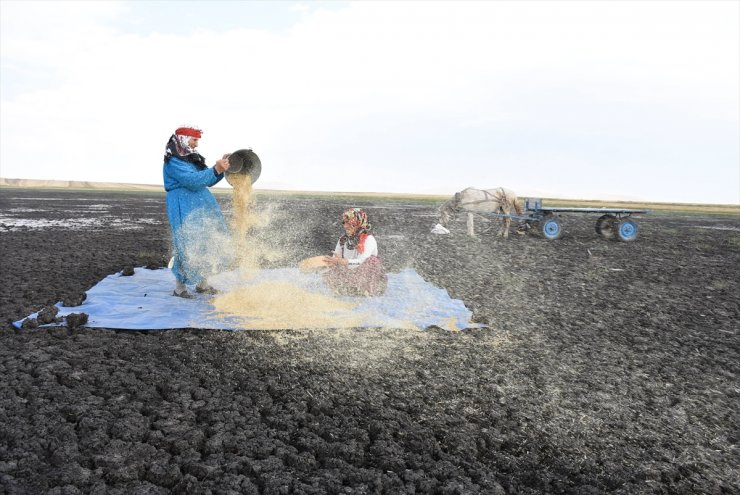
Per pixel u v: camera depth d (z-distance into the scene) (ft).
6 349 16.38
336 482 10.09
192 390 13.91
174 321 19.44
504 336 19.74
